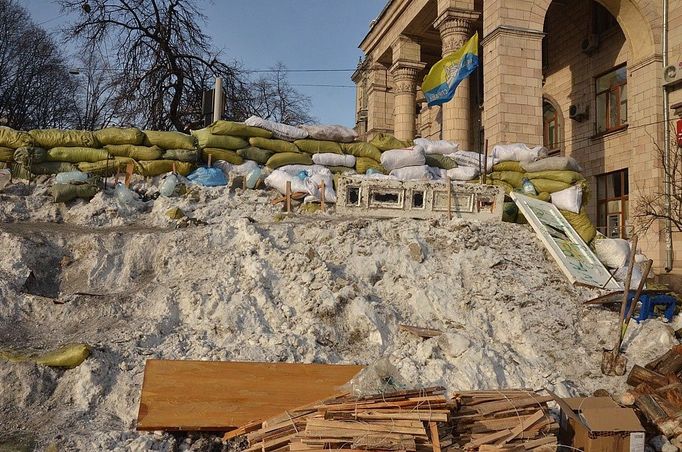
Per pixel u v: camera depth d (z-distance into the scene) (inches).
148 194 449.1
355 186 429.4
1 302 277.4
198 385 223.0
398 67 894.4
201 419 206.4
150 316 285.3
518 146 527.5
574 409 211.0
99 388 226.1
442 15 709.3
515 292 329.4
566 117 793.6
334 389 230.1
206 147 496.4
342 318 295.6
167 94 852.6
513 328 302.2
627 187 684.1
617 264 426.0
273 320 291.1
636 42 653.9
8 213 393.1
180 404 212.4
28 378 225.0
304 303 299.0
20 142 444.8
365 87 1160.2
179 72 837.2
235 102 909.8
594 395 245.0
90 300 289.3
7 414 212.5
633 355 284.4
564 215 466.3
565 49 797.9
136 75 829.8
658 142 621.9
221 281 308.3
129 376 233.3
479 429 199.8
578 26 769.6
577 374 271.0
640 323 310.0
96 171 453.4
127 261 337.7
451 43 703.1
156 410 207.9
